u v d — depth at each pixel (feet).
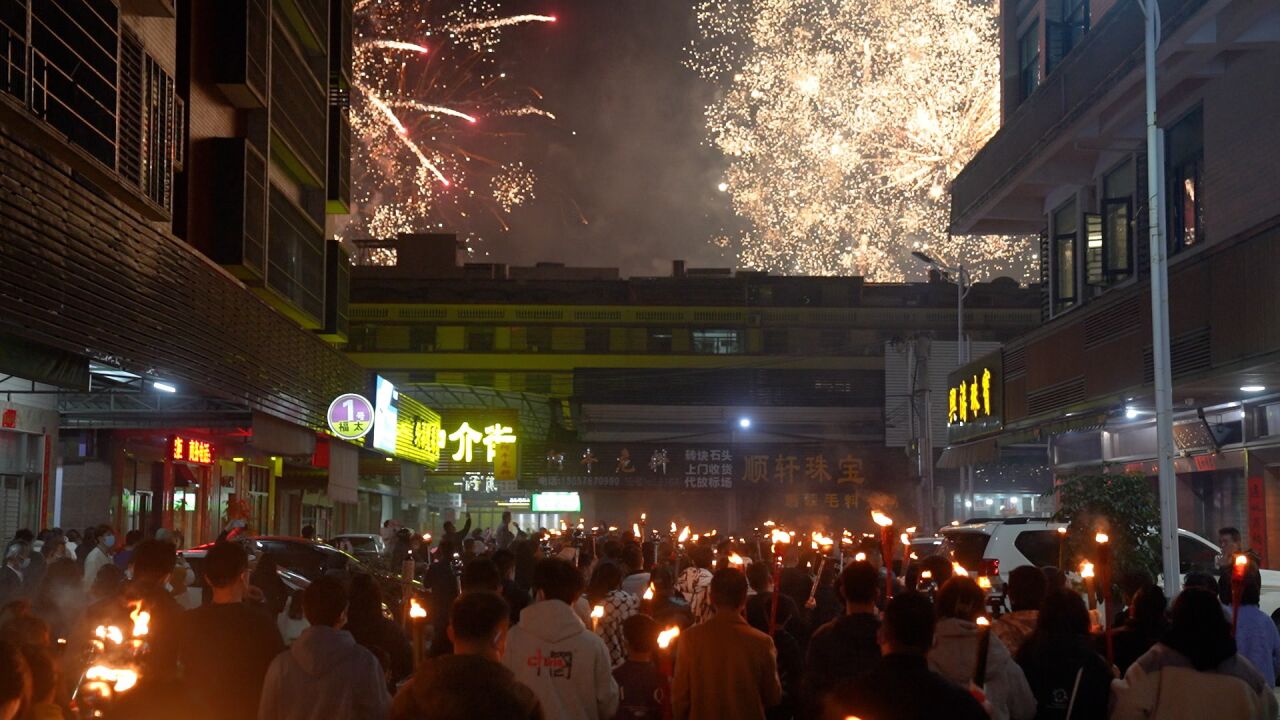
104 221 48.73
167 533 47.14
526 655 20.30
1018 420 94.99
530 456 183.32
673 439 201.26
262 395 74.69
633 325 235.61
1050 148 82.84
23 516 61.93
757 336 234.58
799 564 36.73
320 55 94.07
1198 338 63.98
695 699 21.16
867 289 244.01
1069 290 95.55
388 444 118.11
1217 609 18.20
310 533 62.49
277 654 18.88
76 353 48.14
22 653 12.94
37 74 41.09
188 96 67.51
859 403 218.18
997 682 19.48
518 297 241.35
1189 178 73.67
